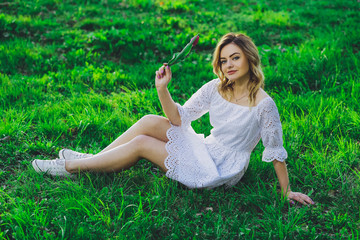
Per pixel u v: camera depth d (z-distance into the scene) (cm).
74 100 422
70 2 768
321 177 307
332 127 376
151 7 775
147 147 274
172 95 462
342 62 518
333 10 767
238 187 293
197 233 242
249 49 255
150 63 549
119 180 293
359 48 569
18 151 326
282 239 238
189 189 284
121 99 436
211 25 693
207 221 254
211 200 276
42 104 417
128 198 271
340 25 672
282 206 269
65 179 291
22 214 242
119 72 510
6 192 277
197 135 298
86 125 366
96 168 283
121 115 396
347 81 470
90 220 246
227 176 270
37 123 383
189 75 506
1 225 240
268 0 856
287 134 362
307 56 524
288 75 486
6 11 684
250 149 279
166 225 249
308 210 265
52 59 528
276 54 555
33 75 498
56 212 254
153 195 278
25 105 412
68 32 617
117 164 281
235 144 274
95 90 469
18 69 512
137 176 300
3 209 255
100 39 583
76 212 253
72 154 300
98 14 719
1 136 342
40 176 288
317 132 366
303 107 417
